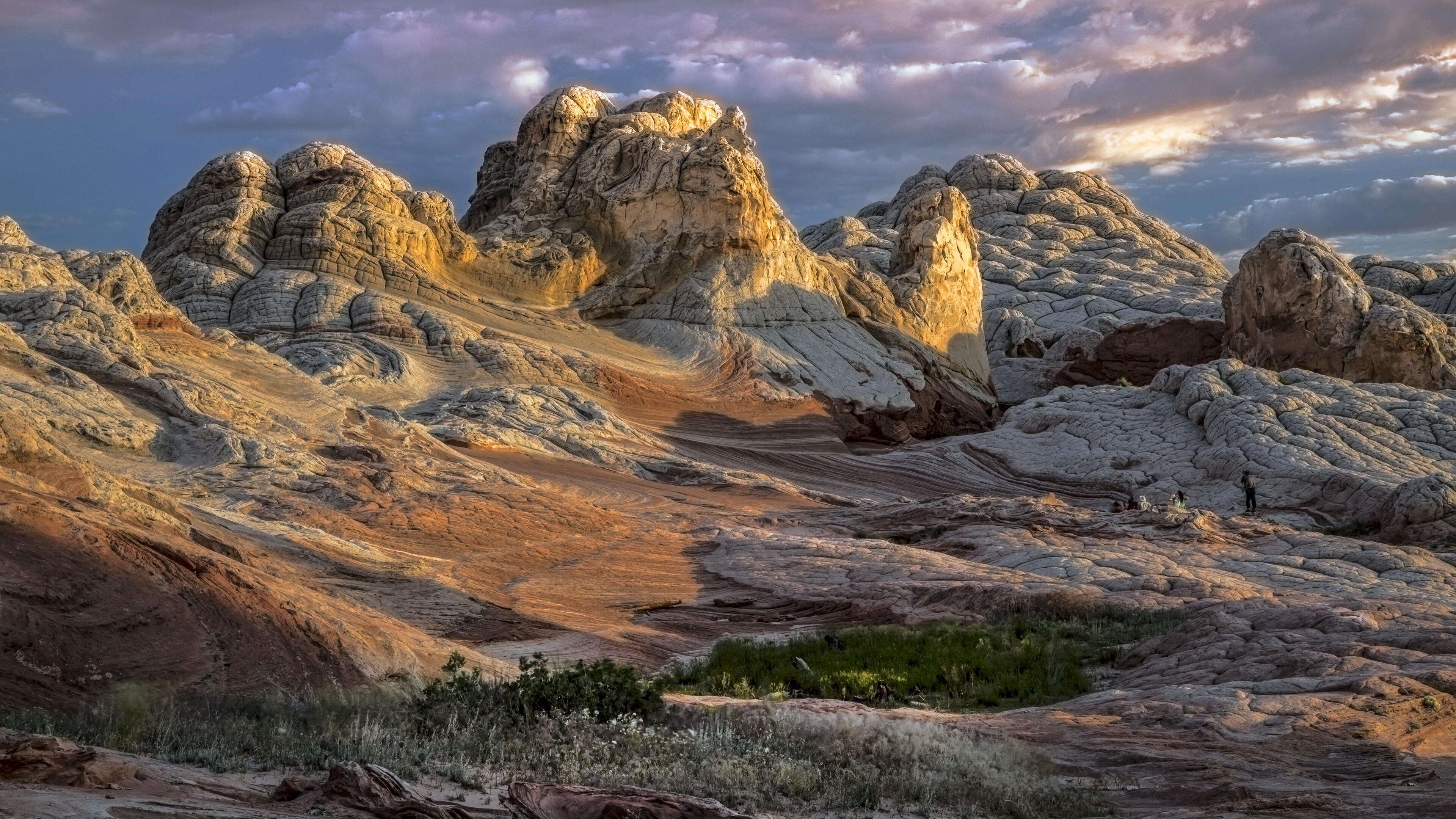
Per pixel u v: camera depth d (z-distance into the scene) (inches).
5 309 1633.9
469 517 1416.1
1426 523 1659.7
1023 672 772.0
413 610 945.5
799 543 1448.1
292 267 2647.6
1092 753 494.6
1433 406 2370.8
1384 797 410.0
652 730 474.0
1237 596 1051.3
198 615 557.0
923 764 452.1
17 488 602.5
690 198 3006.9
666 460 2171.5
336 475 1470.2
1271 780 446.0
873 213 6451.8
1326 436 2239.2
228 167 2780.5
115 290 1935.3
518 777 396.5
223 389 1660.9
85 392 1444.4
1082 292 5044.3
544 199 3127.5
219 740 401.7
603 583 1233.4
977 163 6299.2
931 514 1712.6
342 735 427.2
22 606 482.3
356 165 2869.1
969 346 3400.6
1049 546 1385.3
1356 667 627.2
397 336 2468.0
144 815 259.0
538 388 2351.1
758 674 788.6
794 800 406.9
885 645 862.5
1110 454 2455.7
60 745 297.4
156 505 819.4
